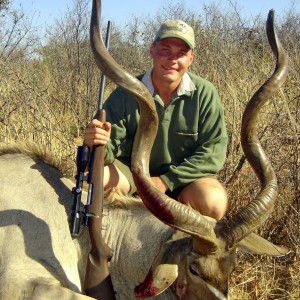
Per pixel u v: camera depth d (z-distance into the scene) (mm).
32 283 1588
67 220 1795
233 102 2867
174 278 1566
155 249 1708
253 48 4293
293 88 3139
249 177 2582
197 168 1971
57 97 3814
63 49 5395
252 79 3260
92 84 4465
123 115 2031
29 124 2941
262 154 1644
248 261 2328
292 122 2566
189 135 2029
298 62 3660
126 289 1765
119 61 6316
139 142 1561
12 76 3844
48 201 1809
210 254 1531
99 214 1694
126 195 1915
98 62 1496
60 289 1568
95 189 1708
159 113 2025
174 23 1977
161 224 1734
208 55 3834
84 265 1756
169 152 2059
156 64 2002
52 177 1878
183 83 2023
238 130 2762
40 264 1675
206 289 1537
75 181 1914
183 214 1491
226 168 2641
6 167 1895
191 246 1579
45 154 1926
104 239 1790
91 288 1650
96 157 1729
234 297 2172
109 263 1768
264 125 2816
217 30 4402
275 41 1673
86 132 1748
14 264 1666
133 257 1736
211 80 3469
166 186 1969
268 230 2439
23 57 4656
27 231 1734
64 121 3252
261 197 1570
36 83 3750
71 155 2715
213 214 1896
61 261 1705
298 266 2252
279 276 2299
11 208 1780
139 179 1540
